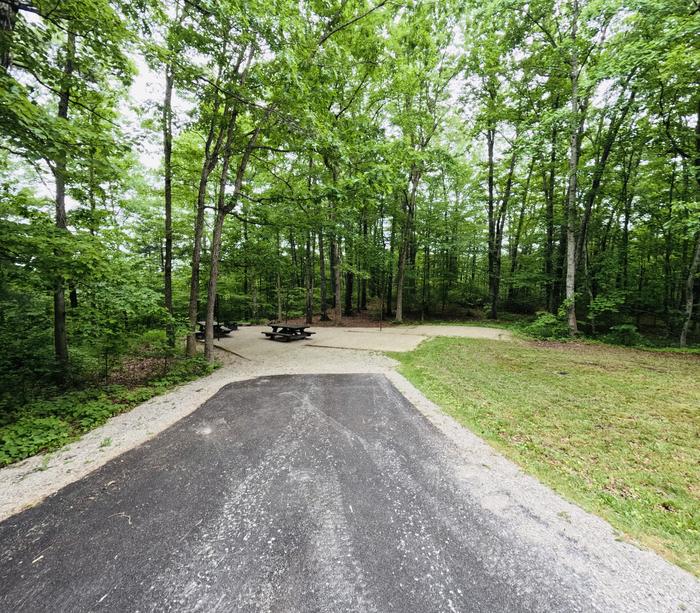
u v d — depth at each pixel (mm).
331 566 1930
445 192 21016
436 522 2330
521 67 13016
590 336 12070
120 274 6277
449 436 3818
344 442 3684
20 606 1676
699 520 2314
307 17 7125
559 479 2895
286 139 8219
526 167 18641
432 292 21578
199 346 11078
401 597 1713
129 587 1801
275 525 2311
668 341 11367
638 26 9094
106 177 5418
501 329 14531
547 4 10508
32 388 5535
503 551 2045
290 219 9117
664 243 14102
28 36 4211
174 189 10602
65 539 2188
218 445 3652
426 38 10961
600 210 14961
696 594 1701
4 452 3424
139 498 2662
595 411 4504
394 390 5688
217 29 5805
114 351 6422
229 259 10242
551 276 15945
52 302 6711
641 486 2770
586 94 10461
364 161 7734
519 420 4242
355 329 15062
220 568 1927
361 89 12328
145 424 4312
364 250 17078
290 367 7680
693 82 9109
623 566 1914
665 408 4582
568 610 1622
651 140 11406
